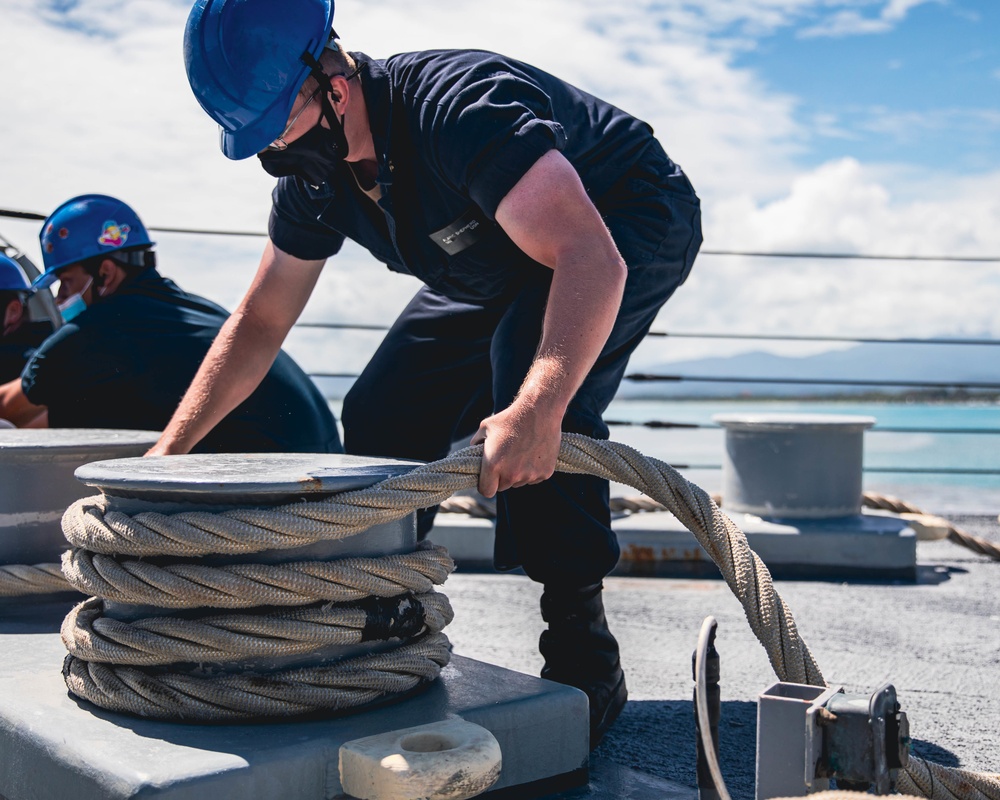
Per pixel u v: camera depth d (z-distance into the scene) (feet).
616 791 4.47
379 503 3.90
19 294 12.30
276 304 6.43
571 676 5.31
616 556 5.29
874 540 10.74
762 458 11.41
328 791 3.59
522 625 8.27
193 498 3.97
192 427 6.15
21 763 3.85
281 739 3.66
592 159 5.64
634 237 5.49
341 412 7.30
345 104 5.10
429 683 4.41
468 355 6.77
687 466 13.88
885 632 8.10
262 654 3.84
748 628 8.29
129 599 3.96
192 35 5.10
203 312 8.88
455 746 3.53
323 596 3.90
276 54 4.94
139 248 9.14
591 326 4.23
